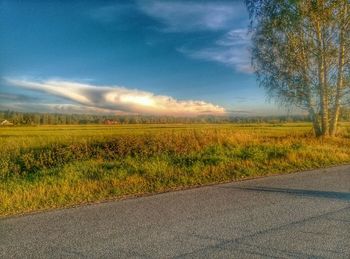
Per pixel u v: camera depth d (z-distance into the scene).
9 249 4.68
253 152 13.22
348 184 8.72
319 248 4.65
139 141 13.88
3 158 11.98
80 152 12.88
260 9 21.73
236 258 4.36
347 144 18.59
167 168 10.30
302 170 10.88
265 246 4.72
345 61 20.86
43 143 16.17
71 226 5.56
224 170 10.30
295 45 21.20
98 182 8.65
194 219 5.88
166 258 4.38
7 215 6.18
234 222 5.73
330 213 6.24
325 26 20.47
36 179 9.10
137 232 5.28
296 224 5.62
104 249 4.67
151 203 6.90
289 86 21.84
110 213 6.25
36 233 5.26
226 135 17.14
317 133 22.23
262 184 8.70
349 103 21.42
